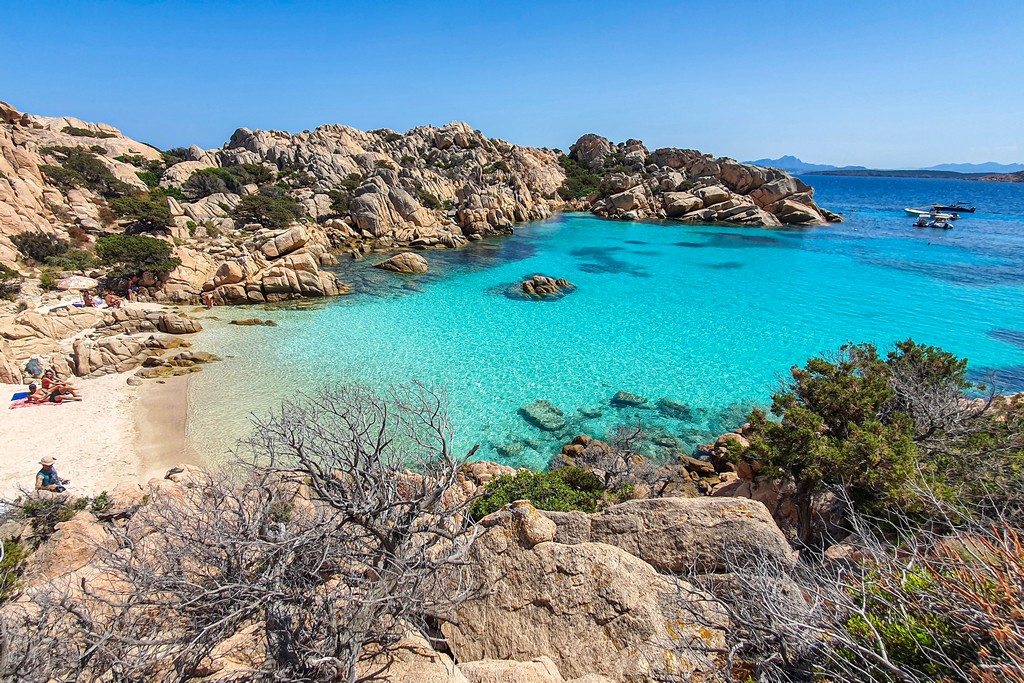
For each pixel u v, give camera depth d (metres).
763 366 29.23
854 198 177.25
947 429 12.77
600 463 18.81
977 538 5.54
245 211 64.31
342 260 57.38
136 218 52.25
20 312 31.52
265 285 40.34
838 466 11.38
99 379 25.50
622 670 6.36
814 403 13.96
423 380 26.47
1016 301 42.44
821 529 11.55
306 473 7.43
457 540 7.28
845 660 4.79
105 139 88.12
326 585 6.57
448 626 7.32
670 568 8.00
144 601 5.72
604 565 7.29
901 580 5.36
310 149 95.19
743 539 7.91
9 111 70.00
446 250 64.94
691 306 40.94
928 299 43.16
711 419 23.33
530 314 38.38
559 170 122.88
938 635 4.79
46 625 6.44
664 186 101.88
